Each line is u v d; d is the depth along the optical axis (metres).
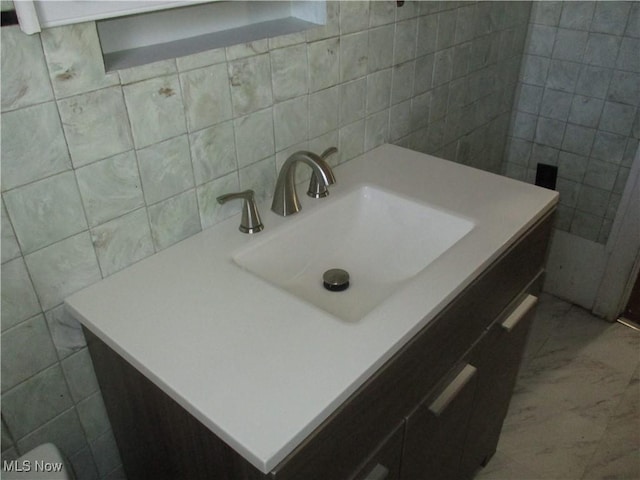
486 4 1.73
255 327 0.89
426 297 0.96
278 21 1.28
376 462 0.97
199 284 1.00
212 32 1.18
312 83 1.26
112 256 1.02
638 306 2.36
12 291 0.90
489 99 2.02
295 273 1.22
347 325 0.90
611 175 2.13
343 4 1.25
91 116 0.89
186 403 0.77
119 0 0.85
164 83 0.97
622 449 1.80
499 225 1.17
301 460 0.75
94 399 1.10
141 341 0.87
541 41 2.08
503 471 1.75
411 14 1.45
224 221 1.19
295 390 0.78
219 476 0.84
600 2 1.90
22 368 0.96
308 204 1.26
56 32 0.80
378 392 0.88
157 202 1.05
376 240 1.33
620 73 1.96
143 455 1.08
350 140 1.45
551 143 2.23
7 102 0.79
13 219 0.85
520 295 1.35
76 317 0.96
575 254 2.35
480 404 1.41
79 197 0.92
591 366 2.12
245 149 1.17
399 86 1.53
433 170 1.42
